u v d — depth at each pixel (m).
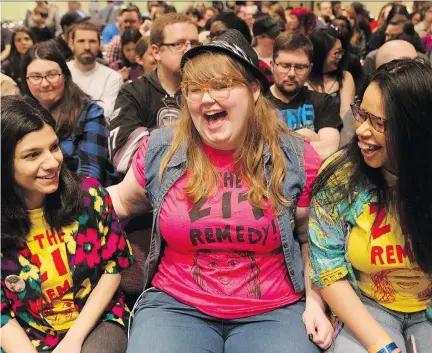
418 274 1.68
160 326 1.67
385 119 1.49
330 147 2.79
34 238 1.68
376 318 1.72
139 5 11.09
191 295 1.75
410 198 1.56
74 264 1.71
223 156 1.77
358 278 1.77
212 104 1.66
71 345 1.63
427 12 7.12
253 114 1.74
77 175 1.76
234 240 1.70
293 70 2.82
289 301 1.77
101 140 2.72
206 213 1.70
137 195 1.91
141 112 2.62
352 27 6.44
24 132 1.55
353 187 1.67
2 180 1.59
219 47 1.67
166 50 2.57
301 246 1.90
